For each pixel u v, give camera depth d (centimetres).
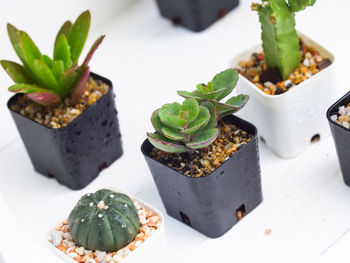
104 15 62
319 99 46
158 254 40
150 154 43
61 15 60
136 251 39
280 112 45
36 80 46
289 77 46
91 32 61
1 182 50
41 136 46
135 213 40
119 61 58
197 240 44
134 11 63
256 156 42
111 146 49
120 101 54
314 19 58
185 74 55
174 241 44
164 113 40
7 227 43
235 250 43
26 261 42
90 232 38
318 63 47
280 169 47
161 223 40
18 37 45
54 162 47
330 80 45
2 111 56
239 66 49
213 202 41
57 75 45
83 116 45
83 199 39
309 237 42
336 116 43
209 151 42
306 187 45
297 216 44
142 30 61
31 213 47
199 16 58
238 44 57
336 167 46
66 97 47
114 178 49
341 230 42
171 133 40
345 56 54
